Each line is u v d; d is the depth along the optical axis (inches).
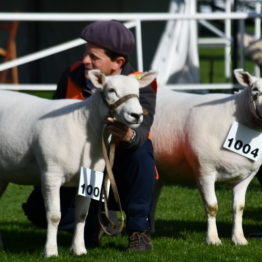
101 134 356.2
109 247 414.3
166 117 429.7
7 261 373.4
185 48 912.9
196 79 920.9
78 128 354.6
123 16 705.0
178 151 422.6
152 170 392.5
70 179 362.3
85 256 378.0
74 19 690.8
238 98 407.5
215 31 1162.0
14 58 1031.0
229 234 460.4
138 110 332.2
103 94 344.8
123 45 378.3
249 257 388.8
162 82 888.3
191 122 414.3
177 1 922.7
